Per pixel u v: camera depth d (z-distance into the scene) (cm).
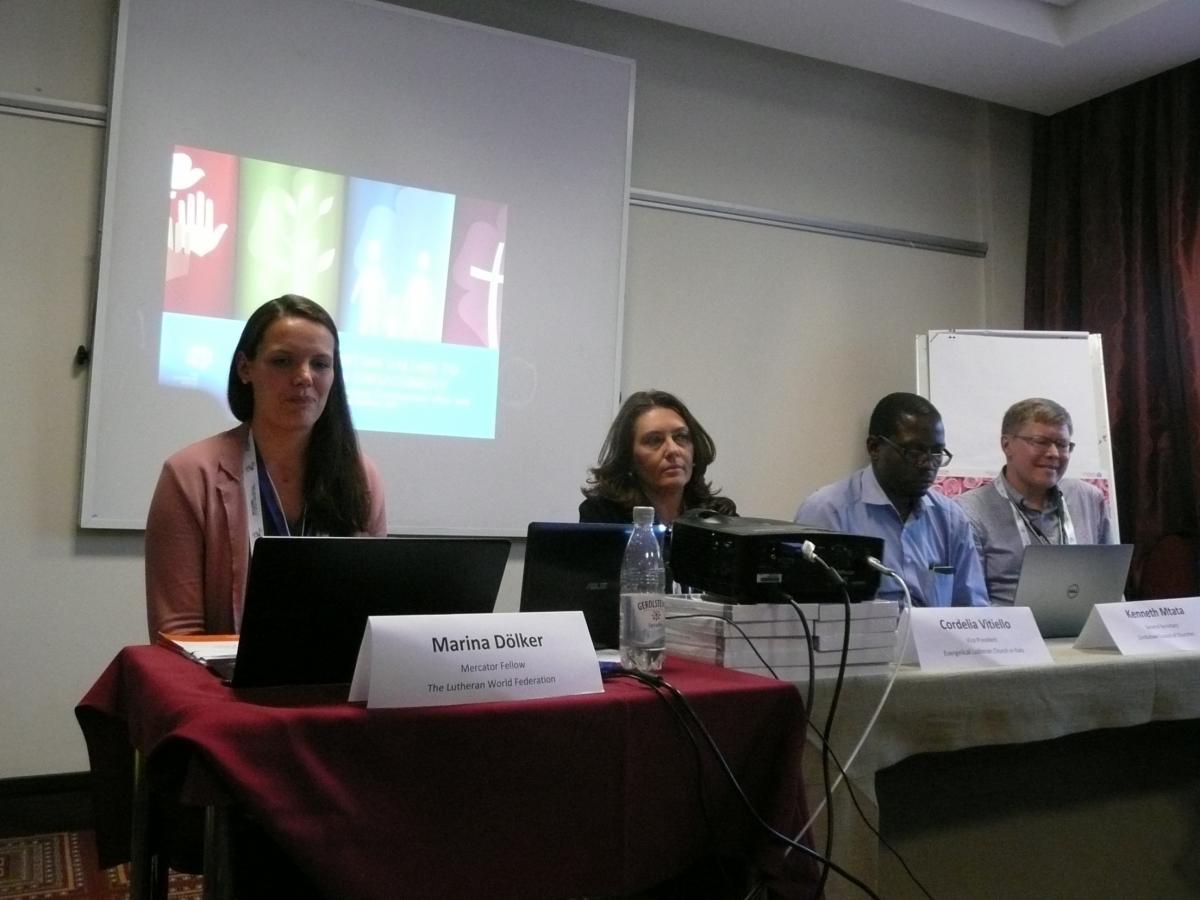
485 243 327
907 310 413
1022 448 308
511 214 331
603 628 145
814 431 391
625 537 147
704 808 116
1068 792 177
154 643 151
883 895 155
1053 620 206
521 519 330
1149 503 372
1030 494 312
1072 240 413
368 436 310
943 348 375
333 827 93
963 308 426
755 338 381
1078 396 371
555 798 106
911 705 146
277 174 299
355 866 93
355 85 311
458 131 324
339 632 110
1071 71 384
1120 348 385
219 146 293
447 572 117
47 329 277
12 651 270
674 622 149
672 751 114
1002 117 433
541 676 110
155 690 109
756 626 139
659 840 113
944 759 163
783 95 393
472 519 324
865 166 409
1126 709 168
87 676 277
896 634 150
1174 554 365
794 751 122
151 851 134
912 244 415
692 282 371
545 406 335
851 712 141
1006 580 304
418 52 320
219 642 133
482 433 326
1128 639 181
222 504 157
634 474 212
